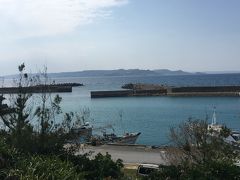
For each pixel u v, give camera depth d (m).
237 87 121.12
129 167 27.58
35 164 9.36
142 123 69.81
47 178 8.71
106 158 14.41
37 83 20.11
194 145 19.55
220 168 10.82
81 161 13.57
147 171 22.42
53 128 15.95
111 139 45.69
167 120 72.38
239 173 10.73
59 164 9.93
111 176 13.50
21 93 17.39
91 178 12.61
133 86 158.12
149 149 37.53
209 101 106.19
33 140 14.16
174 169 11.18
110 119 75.62
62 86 169.25
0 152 9.99
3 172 8.84
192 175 10.58
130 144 43.00
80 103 113.50
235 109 85.31
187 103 103.38
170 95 126.94
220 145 17.72
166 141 49.81
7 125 14.95
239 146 19.97
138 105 103.25
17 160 9.84
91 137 40.00
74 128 17.02
